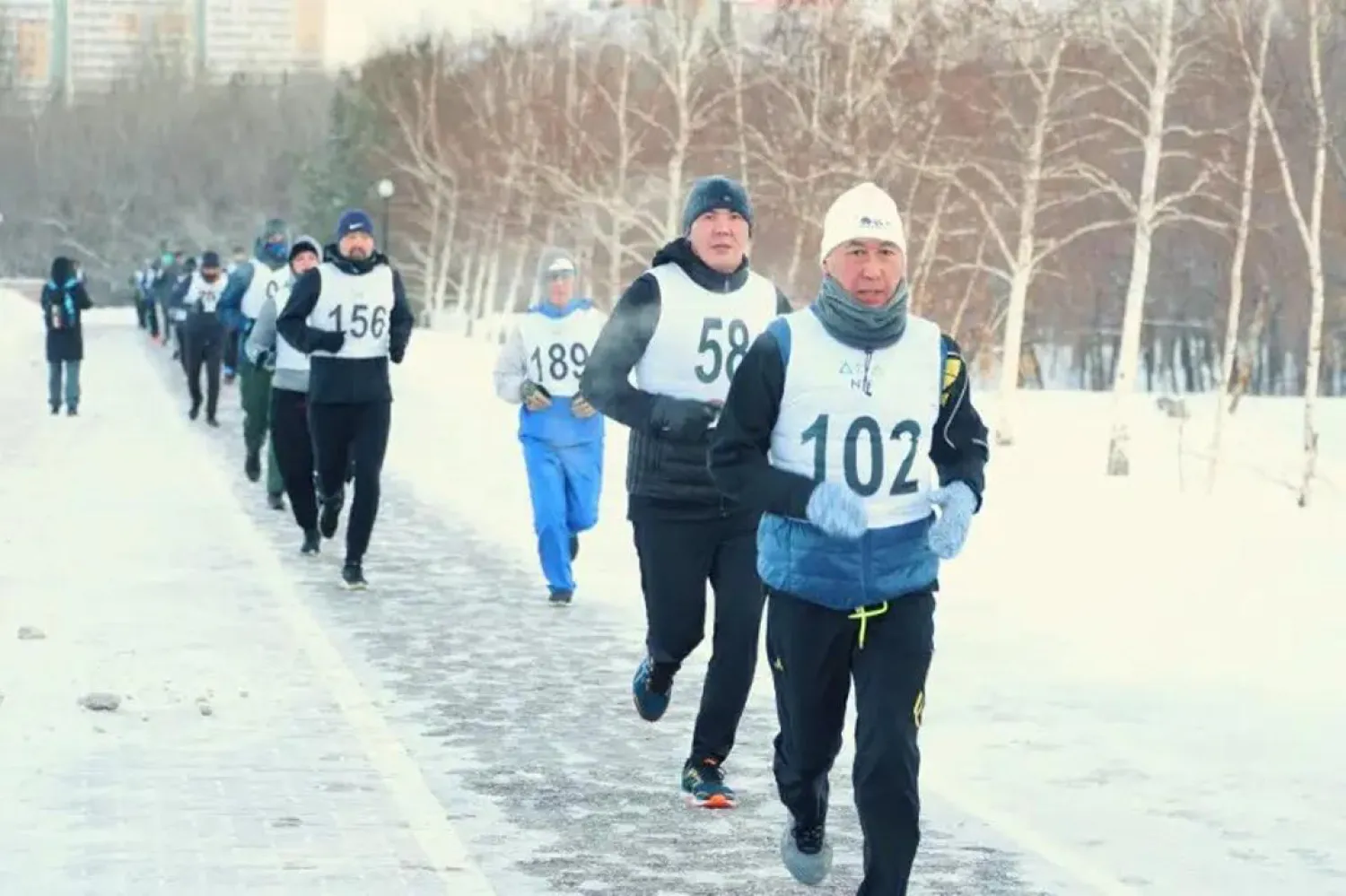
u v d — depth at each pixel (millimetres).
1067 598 36938
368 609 36562
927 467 17625
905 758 16734
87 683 28391
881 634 17344
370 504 38812
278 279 44406
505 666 30906
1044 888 19016
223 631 33469
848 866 19781
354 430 39188
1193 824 21609
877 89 108625
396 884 18719
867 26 112750
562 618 36000
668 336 22562
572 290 37281
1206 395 146625
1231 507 52875
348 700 27891
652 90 172375
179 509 52156
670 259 22828
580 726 26531
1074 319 172625
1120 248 142750
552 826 21188
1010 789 23219
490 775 23578
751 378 17641
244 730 25719
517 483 62344
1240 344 145125
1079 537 44688
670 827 21219
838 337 17609
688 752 25078
